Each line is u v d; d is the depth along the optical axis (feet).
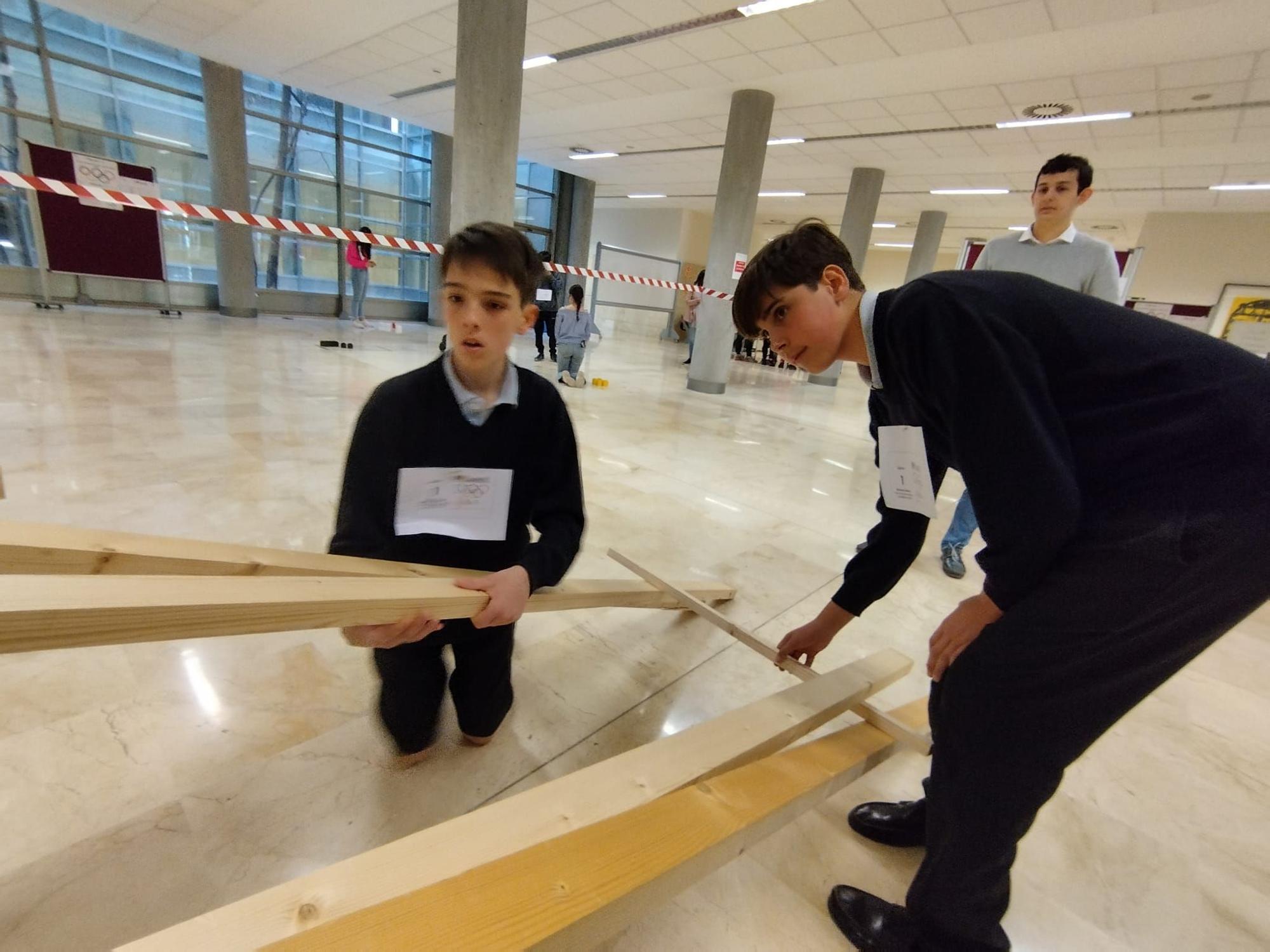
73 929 2.81
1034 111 18.33
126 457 8.89
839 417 20.34
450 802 3.76
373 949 1.49
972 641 2.63
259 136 29.89
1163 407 2.19
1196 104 16.40
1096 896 3.66
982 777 2.61
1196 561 2.13
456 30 18.45
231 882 3.11
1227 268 28.09
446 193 35.35
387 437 3.18
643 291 53.52
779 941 3.15
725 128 24.81
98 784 3.59
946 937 2.91
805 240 2.81
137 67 25.23
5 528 2.37
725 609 6.72
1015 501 2.23
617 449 12.78
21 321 19.79
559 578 3.49
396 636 2.81
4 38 22.29
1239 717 5.64
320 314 34.24
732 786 2.78
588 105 24.32
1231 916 3.61
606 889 1.90
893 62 16.43
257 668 4.77
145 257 24.84
